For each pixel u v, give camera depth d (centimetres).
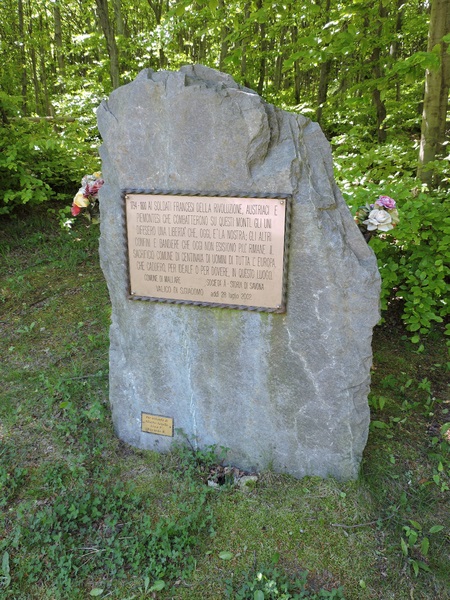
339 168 520
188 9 863
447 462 294
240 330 265
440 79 500
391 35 656
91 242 659
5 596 213
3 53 909
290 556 234
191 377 286
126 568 228
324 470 278
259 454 287
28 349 432
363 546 238
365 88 616
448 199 450
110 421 330
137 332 288
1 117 697
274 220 239
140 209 262
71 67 1020
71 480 279
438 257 414
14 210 737
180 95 235
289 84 1470
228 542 242
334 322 247
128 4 1223
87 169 773
